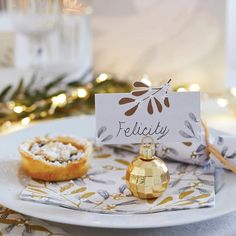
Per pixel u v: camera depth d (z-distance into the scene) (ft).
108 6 3.38
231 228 1.96
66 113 3.01
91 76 3.53
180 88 3.13
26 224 1.97
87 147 2.30
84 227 1.96
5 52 3.55
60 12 3.47
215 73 3.34
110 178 2.23
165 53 3.36
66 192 2.11
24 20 3.41
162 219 1.87
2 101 2.97
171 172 2.27
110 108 2.02
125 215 1.91
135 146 2.42
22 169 2.27
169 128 2.04
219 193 2.07
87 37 3.67
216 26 3.30
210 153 2.28
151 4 3.33
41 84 3.28
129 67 3.41
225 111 3.10
